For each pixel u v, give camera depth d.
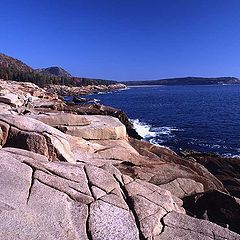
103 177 8.36
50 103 31.36
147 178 11.79
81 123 15.62
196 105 67.25
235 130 35.22
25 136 10.12
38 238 5.77
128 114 52.50
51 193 7.21
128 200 7.79
